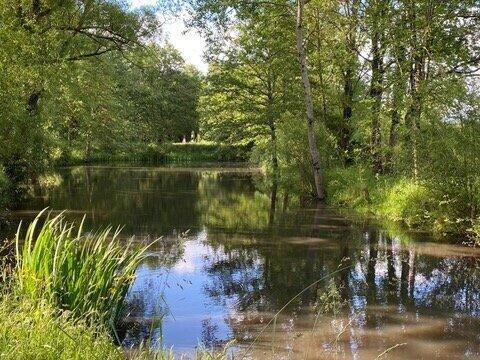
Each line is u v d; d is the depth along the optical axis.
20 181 17.47
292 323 5.63
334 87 21.19
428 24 14.12
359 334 5.31
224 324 5.58
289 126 18.38
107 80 23.64
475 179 9.79
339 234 10.74
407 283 7.17
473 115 9.99
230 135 33.88
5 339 3.38
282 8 17.59
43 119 17.78
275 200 17.09
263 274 7.65
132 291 6.76
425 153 10.84
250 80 29.27
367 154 15.82
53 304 4.49
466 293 6.70
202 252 9.12
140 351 4.32
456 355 4.79
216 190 20.67
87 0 19.88
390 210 12.77
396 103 13.84
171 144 51.28
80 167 36.94
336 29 19.25
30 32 16.92
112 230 11.12
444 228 10.57
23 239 9.48
